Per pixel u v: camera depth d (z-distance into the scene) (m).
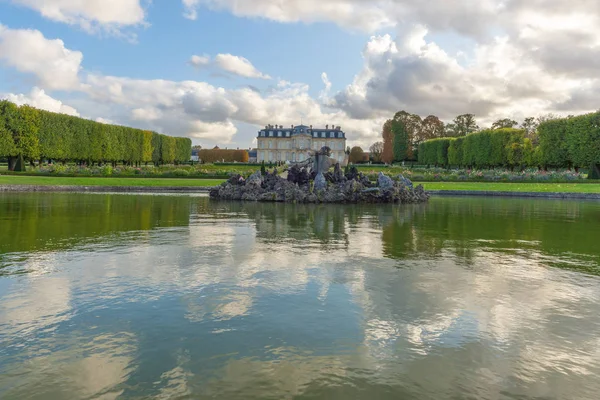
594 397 3.66
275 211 18.86
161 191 34.91
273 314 5.42
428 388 3.76
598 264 8.25
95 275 7.17
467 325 5.13
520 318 5.36
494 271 7.64
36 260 8.23
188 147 103.56
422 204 24.19
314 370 4.05
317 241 10.61
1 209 18.02
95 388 3.73
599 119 48.00
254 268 7.71
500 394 3.69
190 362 4.19
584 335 4.88
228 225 13.67
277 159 140.88
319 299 6.00
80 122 57.69
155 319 5.24
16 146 48.97
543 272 7.59
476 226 14.00
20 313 5.41
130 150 71.56
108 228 12.73
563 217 17.20
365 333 4.88
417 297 6.12
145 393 3.65
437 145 88.00
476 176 47.06
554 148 53.88
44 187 33.09
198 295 6.14
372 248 9.72
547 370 4.10
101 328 4.97
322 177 27.41
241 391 3.69
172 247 9.66
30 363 4.16
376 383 3.84
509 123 101.12
